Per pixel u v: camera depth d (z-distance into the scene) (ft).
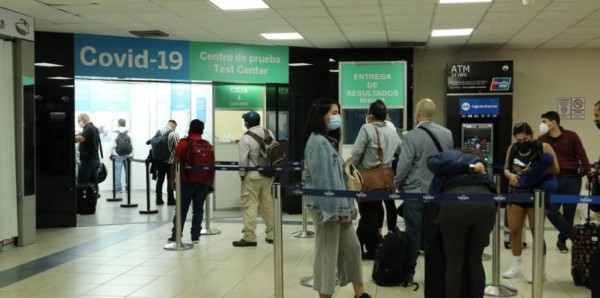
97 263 19.85
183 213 22.85
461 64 31.37
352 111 32.94
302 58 32.91
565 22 25.71
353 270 13.76
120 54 29.37
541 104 33.78
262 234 25.49
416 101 34.53
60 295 15.92
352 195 12.87
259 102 33.53
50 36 27.81
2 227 21.94
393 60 32.83
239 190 34.30
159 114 41.98
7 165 22.25
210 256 20.83
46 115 27.53
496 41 31.04
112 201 37.81
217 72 31.48
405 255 16.43
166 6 22.49
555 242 23.07
